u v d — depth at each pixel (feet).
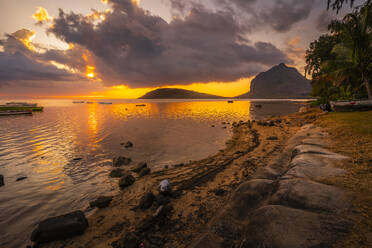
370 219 9.27
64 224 16.39
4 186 29.14
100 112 203.10
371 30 68.08
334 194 12.05
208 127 89.25
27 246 16.31
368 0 61.31
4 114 161.27
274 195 13.51
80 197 25.38
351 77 80.74
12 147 54.49
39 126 97.50
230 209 14.26
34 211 22.33
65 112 203.21
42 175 33.58
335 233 8.64
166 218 17.71
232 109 231.91
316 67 135.95
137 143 58.49
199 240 12.16
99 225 17.97
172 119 127.44
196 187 24.66
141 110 235.20
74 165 38.93
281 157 27.53
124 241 14.51
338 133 32.94
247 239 9.62
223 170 30.55
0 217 21.18
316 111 96.07
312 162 19.12
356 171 15.83
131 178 29.40
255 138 55.16
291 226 9.46
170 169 34.30
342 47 78.84
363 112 57.88
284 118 91.97
